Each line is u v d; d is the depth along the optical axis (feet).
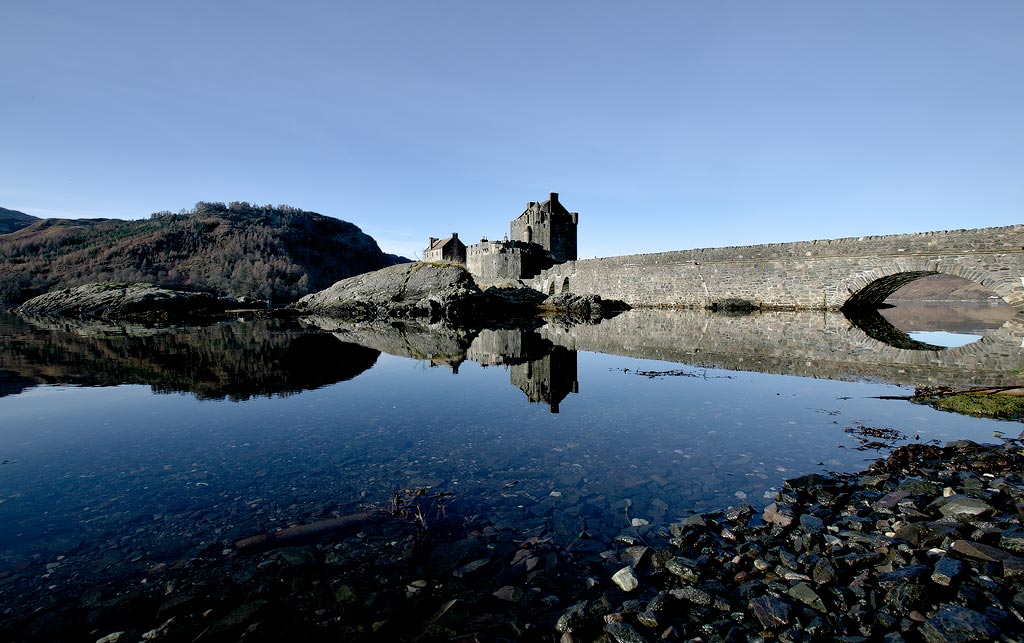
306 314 199.31
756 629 13.56
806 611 14.15
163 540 18.47
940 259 96.32
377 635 13.41
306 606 14.67
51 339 93.76
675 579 15.90
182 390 45.57
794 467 25.13
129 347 81.00
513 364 60.54
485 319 159.43
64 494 22.57
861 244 111.04
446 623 13.85
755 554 17.10
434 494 22.08
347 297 202.18
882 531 18.44
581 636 13.34
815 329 90.74
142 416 36.27
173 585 15.75
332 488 23.00
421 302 175.63
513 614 14.24
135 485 23.56
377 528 19.19
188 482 23.86
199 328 124.06
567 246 224.12
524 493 22.24
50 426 33.68
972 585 14.57
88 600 15.05
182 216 528.22
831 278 116.67
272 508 20.98
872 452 27.07
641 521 19.57
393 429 32.58
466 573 16.21
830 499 20.88
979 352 58.39
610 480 23.65
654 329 102.17
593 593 15.16
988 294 221.66
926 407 35.88
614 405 38.60
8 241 469.16
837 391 42.16
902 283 118.42
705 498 21.63
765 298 129.90
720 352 67.15
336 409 38.14
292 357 68.69
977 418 32.53
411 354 71.41
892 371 49.73
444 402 40.32
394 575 16.15
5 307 258.57
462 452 27.84
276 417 35.86
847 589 15.06
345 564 16.79
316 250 508.94
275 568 16.57
